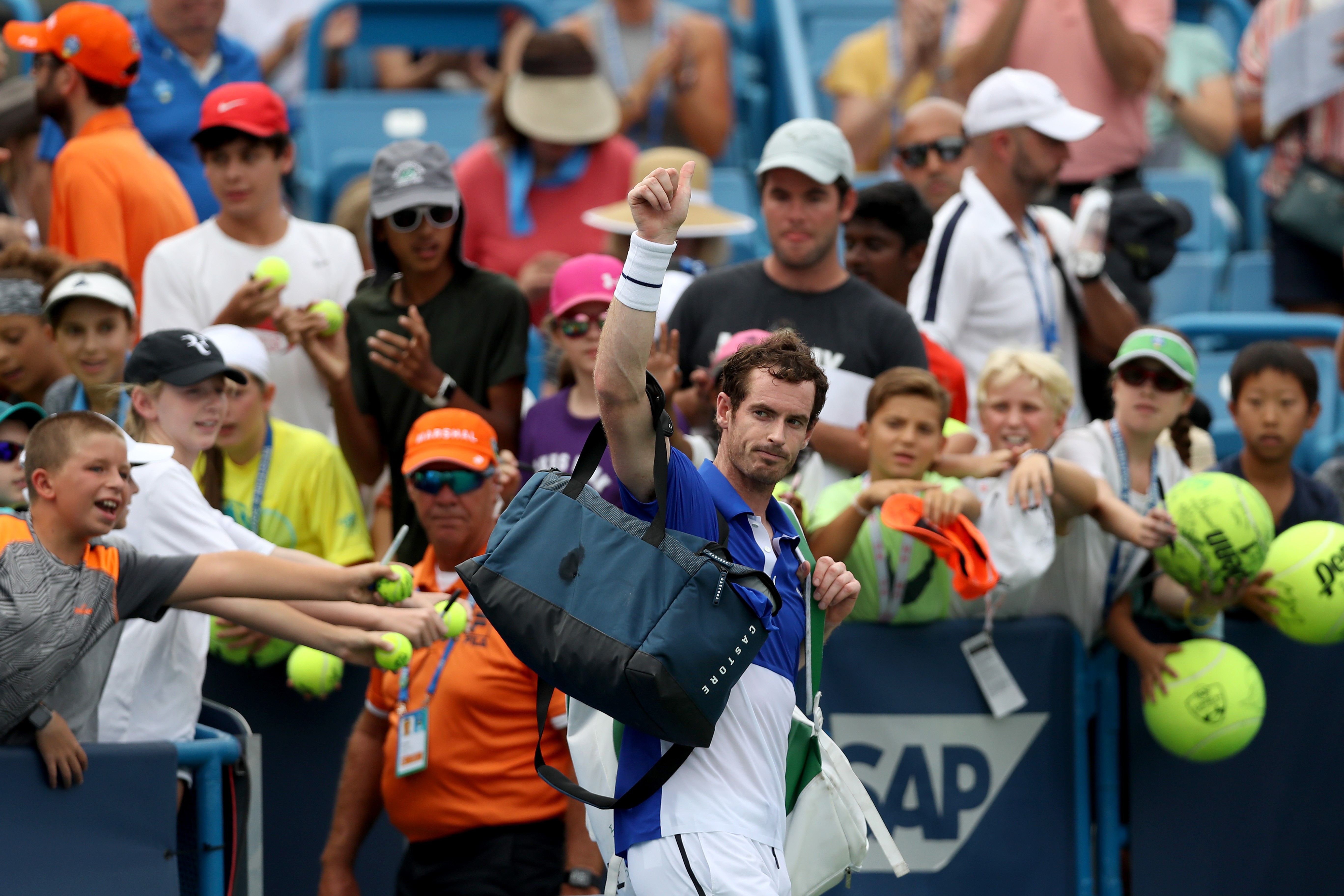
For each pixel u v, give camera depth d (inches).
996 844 711.1
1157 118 1254.9
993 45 1069.1
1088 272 800.3
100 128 836.6
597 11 1200.2
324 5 1206.3
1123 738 732.7
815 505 710.5
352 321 765.9
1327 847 745.6
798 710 527.2
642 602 456.4
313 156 1186.0
